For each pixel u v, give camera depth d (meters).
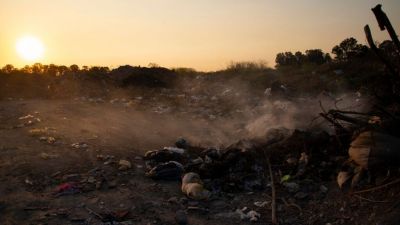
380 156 5.24
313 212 5.39
